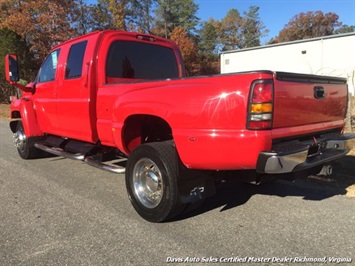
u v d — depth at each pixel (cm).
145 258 312
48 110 608
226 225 380
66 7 3509
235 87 318
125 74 519
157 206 381
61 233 365
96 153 521
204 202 452
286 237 349
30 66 2906
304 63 2656
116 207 440
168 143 385
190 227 377
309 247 328
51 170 630
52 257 316
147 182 399
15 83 665
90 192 501
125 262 306
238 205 440
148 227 378
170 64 591
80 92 505
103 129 471
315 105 376
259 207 432
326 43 2536
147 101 389
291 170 324
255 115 310
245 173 378
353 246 328
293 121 346
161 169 370
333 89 410
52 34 3353
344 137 416
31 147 690
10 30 2752
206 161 343
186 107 347
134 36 534
